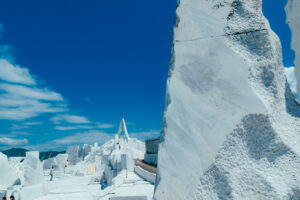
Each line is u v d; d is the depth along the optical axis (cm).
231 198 176
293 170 173
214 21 216
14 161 2058
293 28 340
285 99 211
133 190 956
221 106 199
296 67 346
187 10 229
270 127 183
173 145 208
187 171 195
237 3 214
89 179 1930
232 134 191
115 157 1808
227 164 185
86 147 3562
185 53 221
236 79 197
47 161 2834
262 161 182
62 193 1219
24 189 1028
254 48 203
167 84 236
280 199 164
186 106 211
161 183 204
